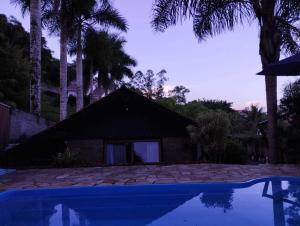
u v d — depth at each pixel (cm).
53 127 1738
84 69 4591
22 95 3014
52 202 795
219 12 1477
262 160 2600
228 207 709
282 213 660
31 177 1065
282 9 1409
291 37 1584
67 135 1789
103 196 847
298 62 1125
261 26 1416
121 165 1355
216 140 1398
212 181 898
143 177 995
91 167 1317
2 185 927
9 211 720
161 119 1811
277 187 878
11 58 3008
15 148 1623
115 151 1811
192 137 1448
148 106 1806
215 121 1398
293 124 1318
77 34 3031
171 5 1513
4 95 2861
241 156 1538
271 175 982
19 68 3052
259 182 938
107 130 1808
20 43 4294
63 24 2720
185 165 1262
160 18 1531
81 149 1792
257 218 630
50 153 1775
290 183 922
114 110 1817
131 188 870
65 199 821
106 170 1195
